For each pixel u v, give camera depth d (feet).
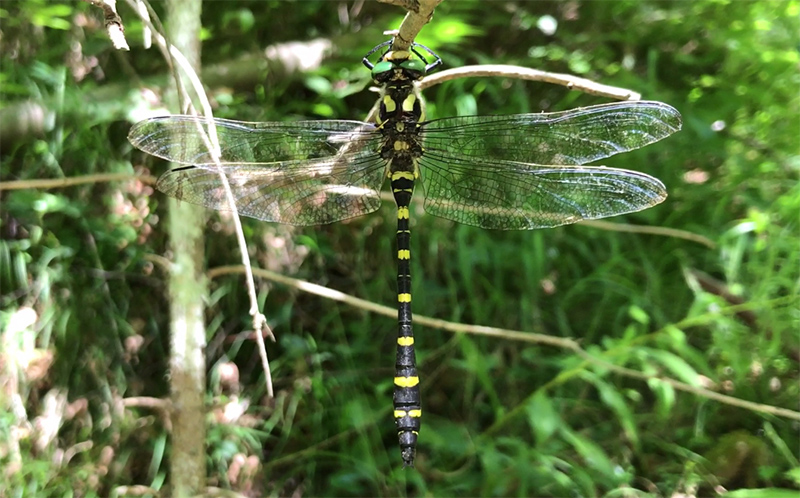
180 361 0.44
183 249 0.45
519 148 0.42
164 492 0.49
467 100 0.59
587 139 0.41
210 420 0.49
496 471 0.49
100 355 0.52
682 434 0.54
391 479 0.51
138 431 0.52
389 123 0.43
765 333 0.55
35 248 0.51
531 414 0.48
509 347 0.59
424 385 0.57
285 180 0.42
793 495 0.44
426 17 0.32
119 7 0.55
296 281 0.47
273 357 0.57
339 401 0.55
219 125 0.39
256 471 0.50
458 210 0.44
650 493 0.50
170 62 0.35
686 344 0.56
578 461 0.52
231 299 0.57
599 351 0.52
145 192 0.54
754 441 0.51
